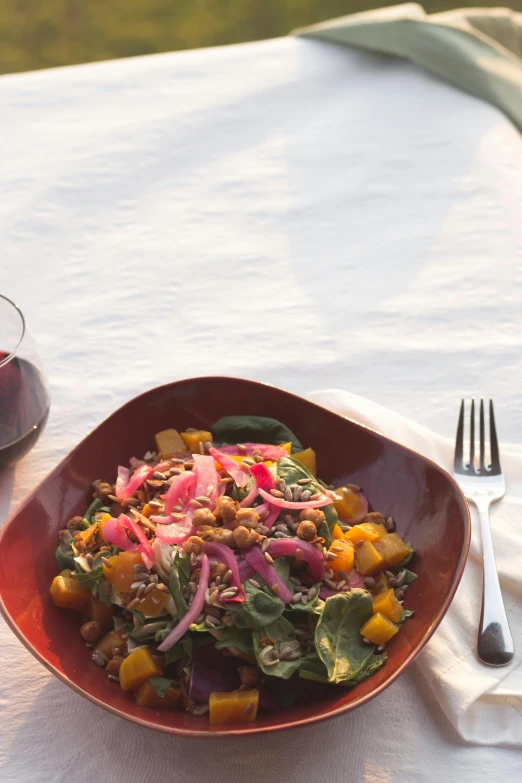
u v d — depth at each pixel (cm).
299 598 95
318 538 98
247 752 94
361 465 115
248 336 151
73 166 188
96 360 148
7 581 99
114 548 102
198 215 176
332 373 143
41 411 124
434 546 103
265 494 101
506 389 138
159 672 93
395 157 185
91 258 168
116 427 117
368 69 208
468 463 123
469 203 173
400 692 99
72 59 482
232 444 121
